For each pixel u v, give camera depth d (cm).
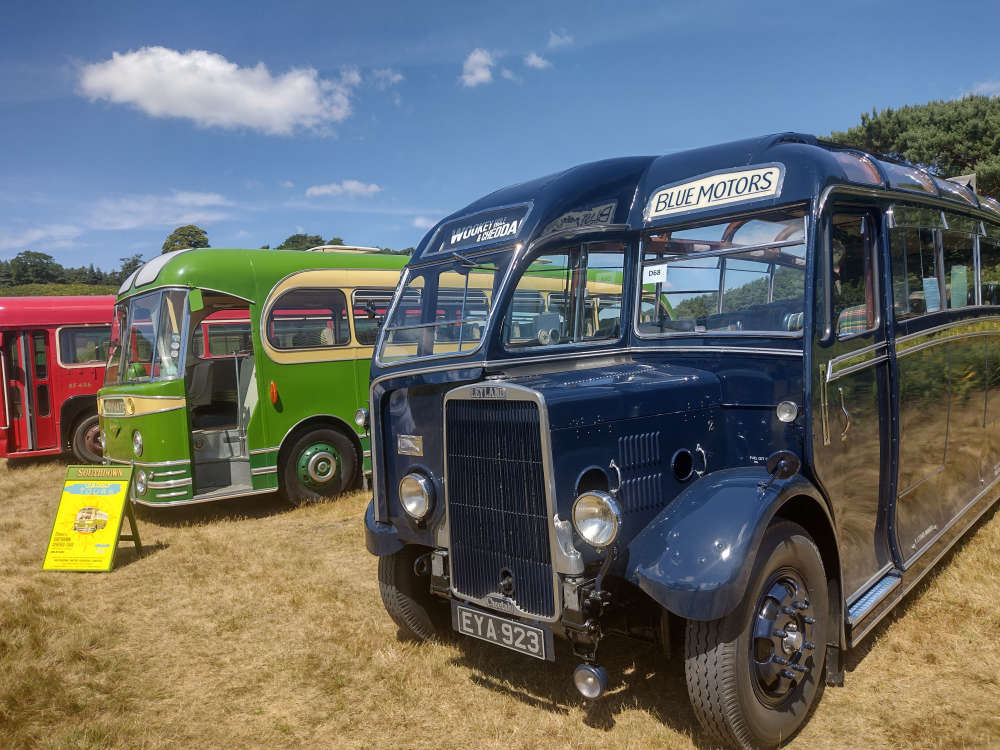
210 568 612
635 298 422
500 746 335
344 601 526
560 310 396
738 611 299
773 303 361
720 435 371
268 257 832
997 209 626
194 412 866
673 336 398
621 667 401
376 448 403
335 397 858
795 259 354
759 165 377
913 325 439
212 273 783
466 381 361
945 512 489
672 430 348
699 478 353
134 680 418
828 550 352
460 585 356
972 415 538
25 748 340
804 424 339
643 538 319
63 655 441
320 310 854
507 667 411
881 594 381
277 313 820
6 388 1147
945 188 504
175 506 858
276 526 749
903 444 422
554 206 388
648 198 423
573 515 303
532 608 326
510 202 407
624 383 345
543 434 307
